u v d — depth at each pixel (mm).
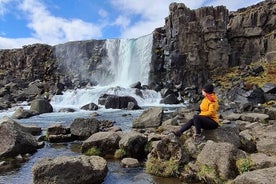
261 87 36656
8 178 11016
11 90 51938
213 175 9820
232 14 54906
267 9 52000
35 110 33438
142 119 20969
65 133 17953
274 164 9594
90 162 10859
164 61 52031
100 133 14625
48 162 9891
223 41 50344
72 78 59531
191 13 51812
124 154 13422
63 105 42281
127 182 10398
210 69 49781
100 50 60375
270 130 14859
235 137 12352
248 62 50781
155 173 11039
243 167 9578
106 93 43000
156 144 11961
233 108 29969
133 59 56125
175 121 20203
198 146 11492
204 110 12195
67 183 9781
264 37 50531
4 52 67000
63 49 62719
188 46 50062
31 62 62781
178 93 46781
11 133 14133
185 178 10320
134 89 44438
